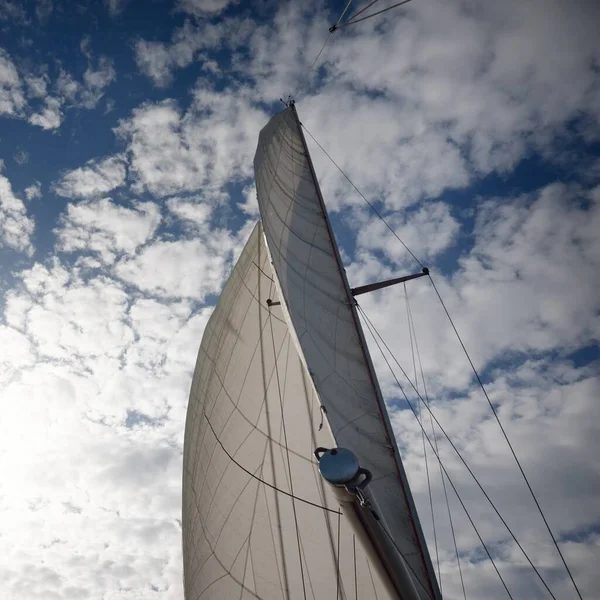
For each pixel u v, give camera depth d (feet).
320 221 29.04
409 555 15.80
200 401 32.12
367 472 10.36
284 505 24.91
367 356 21.99
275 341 29.76
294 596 22.88
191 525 28.99
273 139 31.68
